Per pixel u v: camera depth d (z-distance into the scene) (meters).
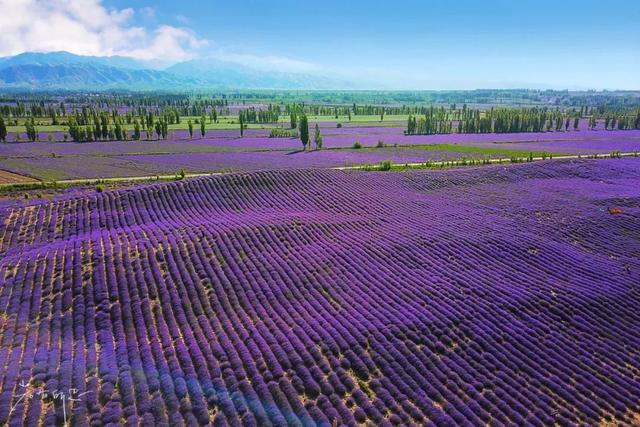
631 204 66.12
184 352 29.12
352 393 26.52
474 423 24.73
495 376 28.44
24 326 31.55
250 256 42.81
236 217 54.16
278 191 66.06
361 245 46.31
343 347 30.16
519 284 39.66
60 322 32.31
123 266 39.75
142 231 48.31
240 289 37.03
